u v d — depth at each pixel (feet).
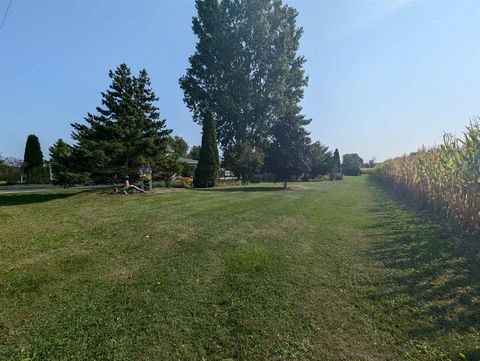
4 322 8.33
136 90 43.27
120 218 22.56
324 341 7.50
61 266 12.51
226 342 7.54
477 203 17.10
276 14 88.38
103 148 37.50
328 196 41.81
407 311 8.87
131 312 8.93
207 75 90.84
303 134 56.24
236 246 15.48
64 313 8.83
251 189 54.24
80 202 32.07
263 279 11.36
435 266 12.48
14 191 51.49
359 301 9.59
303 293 10.19
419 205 30.22
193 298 9.84
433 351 7.02
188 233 17.99
